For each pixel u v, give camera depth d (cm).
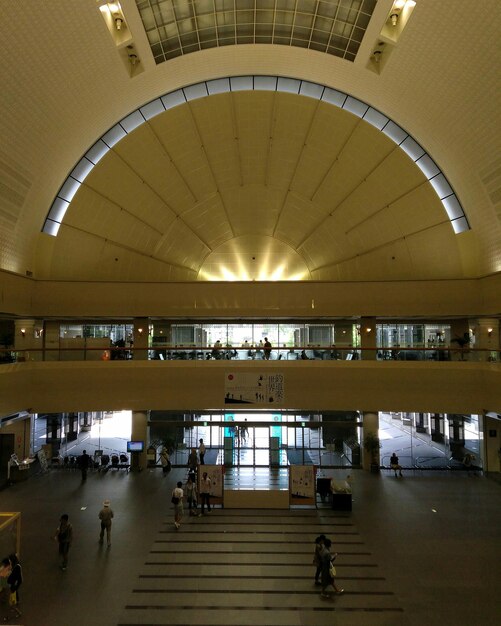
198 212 2762
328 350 2359
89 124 2141
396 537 1488
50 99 1797
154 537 1480
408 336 2631
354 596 1132
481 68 1639
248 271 2975
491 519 1648
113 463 2342
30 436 2312
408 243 2608
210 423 2397
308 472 1769
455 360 2311
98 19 1619
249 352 2355
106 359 2342
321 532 1531
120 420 2727
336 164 2539
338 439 2406
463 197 2338
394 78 1970
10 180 1966
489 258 2339
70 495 1891
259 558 1341
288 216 2844
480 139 1956
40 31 1482
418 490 2002
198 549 1396
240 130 2444
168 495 1903
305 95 2306
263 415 2416
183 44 1972
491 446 2288
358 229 2709
